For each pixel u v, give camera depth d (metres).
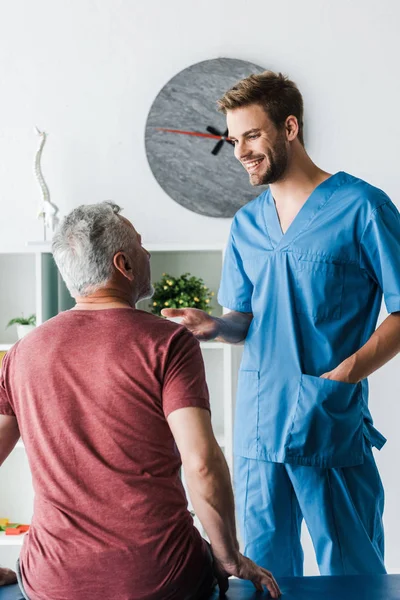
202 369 1.36
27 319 3.02
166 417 1.32
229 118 1.93
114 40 3.06
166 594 1.30
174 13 3.05
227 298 2.17
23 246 3.10
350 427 1.92
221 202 3.06
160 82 3.06
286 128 1.93
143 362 1.32
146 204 3.07
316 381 1.89
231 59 3.04
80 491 1.30
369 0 3.02
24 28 3.08
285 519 1.99
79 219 1.44
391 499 3.01
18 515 3.12
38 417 1.34
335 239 1.92
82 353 1.34
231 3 3.04
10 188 3.10
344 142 3.03
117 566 1.28
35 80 3.08
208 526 1.30
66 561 1.29
